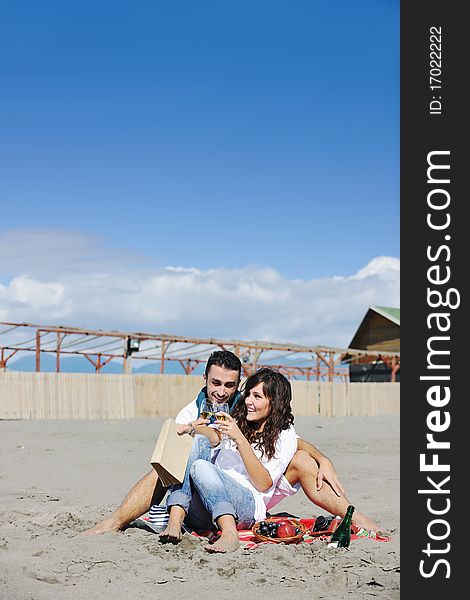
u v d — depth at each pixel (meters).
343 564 4.64
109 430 18.98
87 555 4.73
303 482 5.62
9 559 4.61
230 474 5.53
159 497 5.53
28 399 25.78
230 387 5.51
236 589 4.15
